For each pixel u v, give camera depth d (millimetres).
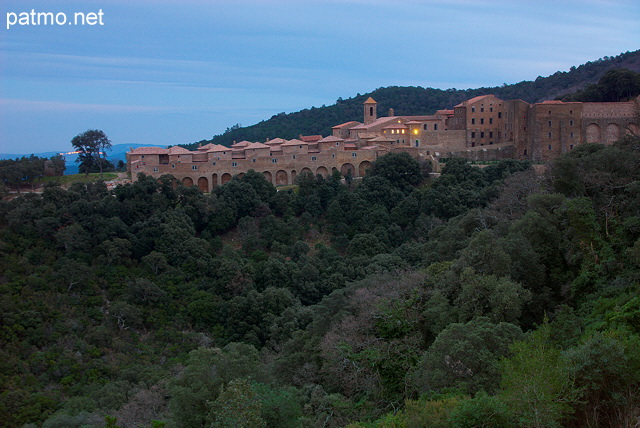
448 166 125625
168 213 111250
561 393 26656
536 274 50156
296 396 43312
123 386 65938
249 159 138375
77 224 102125
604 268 46781
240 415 33562
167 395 58156
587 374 27406
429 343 47156
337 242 115062
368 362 44969
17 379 68750
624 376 27391
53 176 144750
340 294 69438
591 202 53125
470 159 142250
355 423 35562
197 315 88188
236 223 122062
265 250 113500
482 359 33969
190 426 39875
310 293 94438
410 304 48031
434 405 30141
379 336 47062
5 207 104250
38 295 84375
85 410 57750
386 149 142875
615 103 132000
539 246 52844
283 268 97938
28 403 63750
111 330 83125
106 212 108500
